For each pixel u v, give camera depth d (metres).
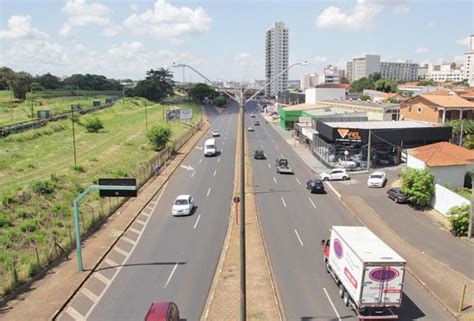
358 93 163.50
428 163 48.00
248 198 48.72
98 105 142.75
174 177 60.00
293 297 25.50
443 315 23.58
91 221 38.88
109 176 55.09
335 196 49.47
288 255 32.25
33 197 41.34
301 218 41.47
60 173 51.16
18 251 32.38
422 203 43.44
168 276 28.81
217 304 24.48
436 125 68.50
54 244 31.92
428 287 26.92
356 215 42.12
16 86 140.25
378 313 22.91
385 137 63.47
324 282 27.58
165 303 21.78
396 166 64.69
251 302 24.66
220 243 34.94
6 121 91.38
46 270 29.75
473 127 68.81
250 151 82.62
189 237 36.44
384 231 37.47
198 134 106.94
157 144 77.56
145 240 35.88
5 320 23.30
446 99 78.44
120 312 24.17
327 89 134.88
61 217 39.72
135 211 43.59
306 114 94.88
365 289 22.11
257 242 34.56
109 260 31.67
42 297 25.84
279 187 54.06
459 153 51.31
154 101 195.12
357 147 66.12
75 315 23.94
